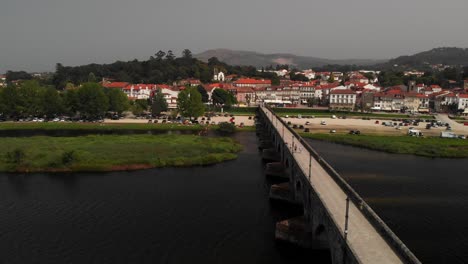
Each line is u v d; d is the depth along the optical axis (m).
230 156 117.31
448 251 57.31
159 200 78.19
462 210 72.75
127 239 60.69
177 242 59.72
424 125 197.38
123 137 142.62
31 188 85.94
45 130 167.75
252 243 59.53
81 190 84.56
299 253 56.66
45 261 54.38
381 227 40.38
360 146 138.62
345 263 38.22
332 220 42.97
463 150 130.75
